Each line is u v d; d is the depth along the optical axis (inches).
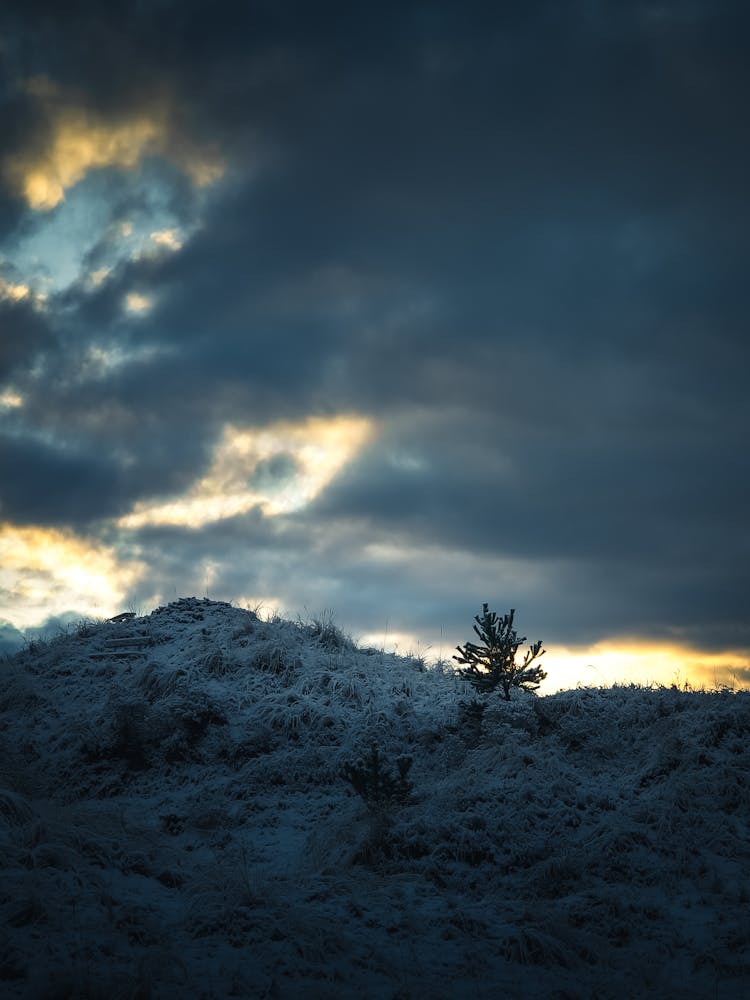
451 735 671.8
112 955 306.2
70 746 690.2
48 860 378.3
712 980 333.1
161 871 406.9
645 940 366.6
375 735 678.5
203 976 300.2
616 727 634.8
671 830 452.8
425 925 368.5
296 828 550.6
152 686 753.0
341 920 365.1
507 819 470.9
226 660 790.5
